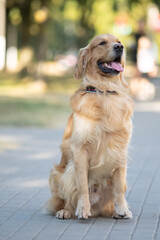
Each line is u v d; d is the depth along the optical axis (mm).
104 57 5582
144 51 21938
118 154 5418
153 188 7074
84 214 5359
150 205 6168
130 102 5602
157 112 17375
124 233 4996
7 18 31562
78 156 5398
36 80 24922
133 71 22234
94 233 4988
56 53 74750
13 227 5203
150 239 4797
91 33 35688
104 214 5730
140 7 25828
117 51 5582
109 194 5676
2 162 9008
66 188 5578
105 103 5395
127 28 27297
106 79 5598
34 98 20547
